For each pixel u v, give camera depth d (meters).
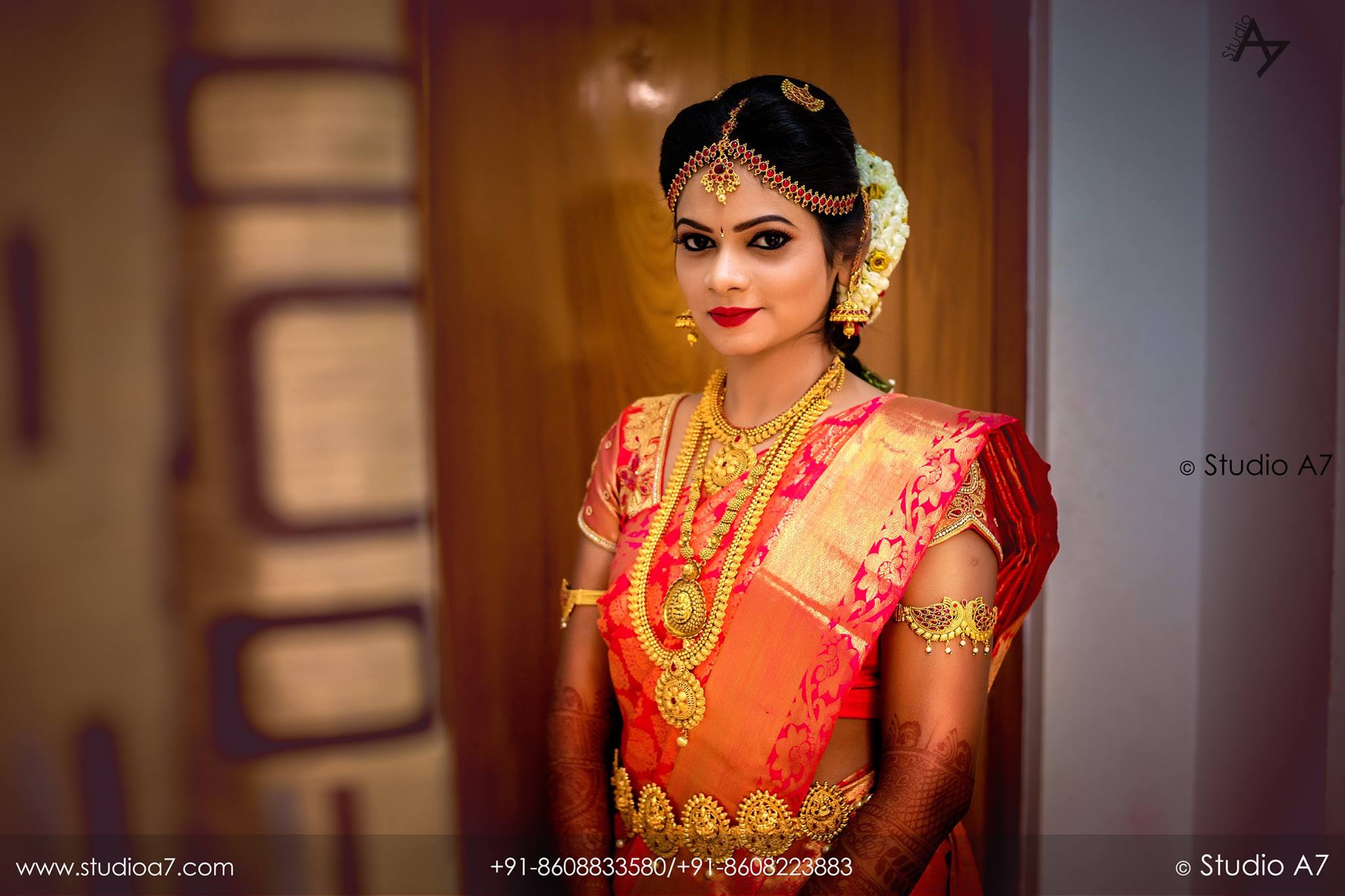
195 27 1.23
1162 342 1.54
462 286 1.36
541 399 1.42
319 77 1.27
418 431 1.35
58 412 1.22
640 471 1.18
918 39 1.49
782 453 1.08
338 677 1.34
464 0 1.33
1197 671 1.63
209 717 1.29
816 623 1.00
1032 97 1.47
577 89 1.39
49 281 1.20
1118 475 1.54
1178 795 1.64
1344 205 1.34
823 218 1.02
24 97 1.18
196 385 1.26
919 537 0.99
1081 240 1.48
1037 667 1.55
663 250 1.44
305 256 1.29
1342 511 1.37
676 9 1.41
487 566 1.41
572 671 1.18
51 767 1.24
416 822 1.38
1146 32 1.49
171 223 1.24
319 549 1.32
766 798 1.01
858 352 1.50
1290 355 1.43
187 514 1.27
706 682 1.03
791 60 1.46
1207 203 1.55
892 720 0.99
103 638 1.25
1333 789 1.41
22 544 1.21
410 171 1.32
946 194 1.51
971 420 1.04
